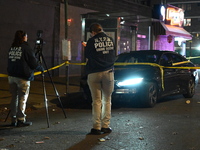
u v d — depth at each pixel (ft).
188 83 33.12
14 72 19.76
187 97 33.81
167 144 16.84
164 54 31.12
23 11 46.29
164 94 29.43
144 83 26.78
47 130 19.76
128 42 51.88
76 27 55.06
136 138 17.90
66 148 16.06
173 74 30.50
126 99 26.99
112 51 18.22
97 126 18.62
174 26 70.54
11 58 19.80
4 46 44.29
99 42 17.93
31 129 20.03
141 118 23.27
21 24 46.19
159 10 63.36
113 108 27.35
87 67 18.35
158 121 22.31
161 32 63.05
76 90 37.06
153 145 16.65
